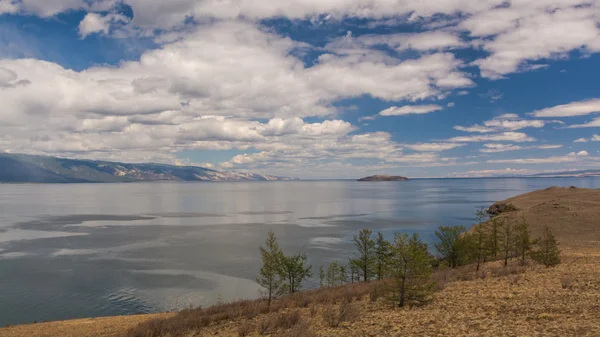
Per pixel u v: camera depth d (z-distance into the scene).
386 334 14.88
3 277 69.81
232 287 63.34
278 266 40.03
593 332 11.95
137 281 67.00
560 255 40.00
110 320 37.78
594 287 19.05
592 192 139.62
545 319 14.25
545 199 146.75
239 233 123.88
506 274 29.41
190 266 77.50
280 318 20.38
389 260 21.47
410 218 162.00
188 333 22.33
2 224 148.75
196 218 173.50
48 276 70.31
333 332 16.42
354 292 28.97
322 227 137.62
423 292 20.58
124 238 114.00
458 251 49.28
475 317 15.80
